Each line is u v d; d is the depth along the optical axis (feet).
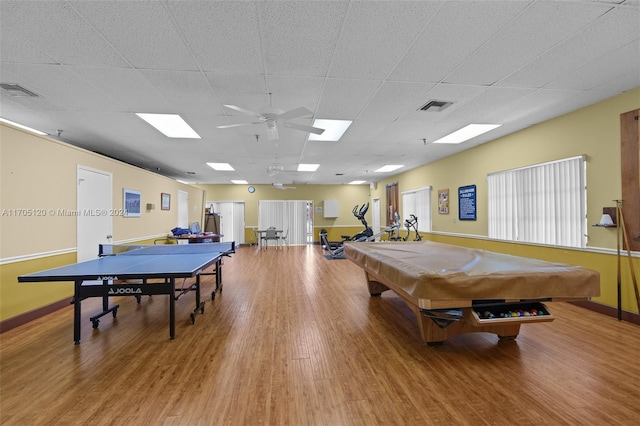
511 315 7.95
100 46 7.82
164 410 6.06
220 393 6.64
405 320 11.27
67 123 14.03
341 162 24.58
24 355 8.51
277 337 9.70
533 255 14.70
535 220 14.62
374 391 6.70
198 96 11.02
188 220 29.89
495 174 17.38
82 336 9.87
